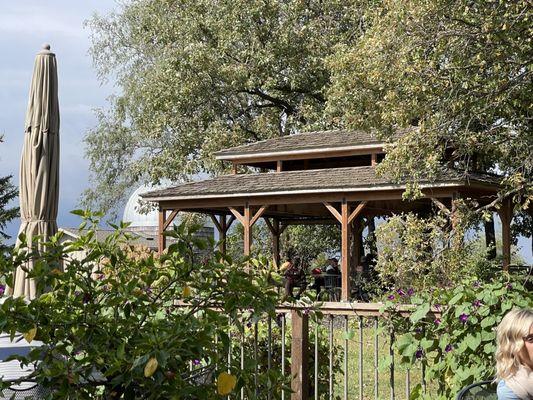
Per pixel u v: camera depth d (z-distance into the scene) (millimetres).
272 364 7586
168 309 5824
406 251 15945
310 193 23719
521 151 18062
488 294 5773
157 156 34125
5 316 4547
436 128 16219
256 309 5234
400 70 15602
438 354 6148
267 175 26734
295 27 32875
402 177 18016
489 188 21172
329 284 27516
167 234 5117
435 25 15461
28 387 4879
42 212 6934
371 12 18125
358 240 29734
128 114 37125
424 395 6176
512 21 14672
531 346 3951
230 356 6637
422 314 5965
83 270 5027
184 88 32312
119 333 4859
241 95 34781
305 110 32688
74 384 4660
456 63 15266
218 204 25875
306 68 32750
